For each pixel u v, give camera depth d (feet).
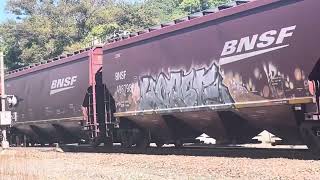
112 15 249.14
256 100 50.83
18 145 110.63
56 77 89.86
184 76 59.98
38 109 96.22
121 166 51.60
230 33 53.83
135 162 53.21
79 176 44.55
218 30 55.36
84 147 85.46
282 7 48.06
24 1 262.06
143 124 69.97
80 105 81.25
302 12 45.96
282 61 47.85
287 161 43.62
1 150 85.76
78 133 86.28
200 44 57.72
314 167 38.78
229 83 53.83
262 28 50.06
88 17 250.98
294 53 46.65
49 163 59.06
